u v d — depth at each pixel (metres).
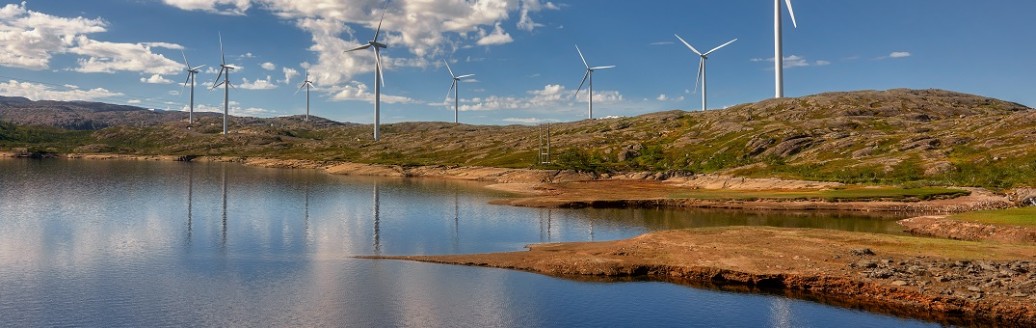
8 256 58.31
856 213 98.19
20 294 44.94
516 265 52.75
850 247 53.59
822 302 41.97
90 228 77.44
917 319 38.16
